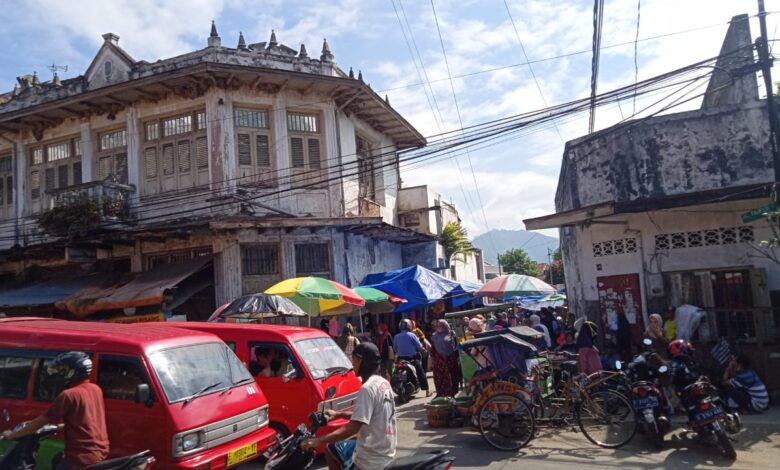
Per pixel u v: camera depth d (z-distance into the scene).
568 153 13.18
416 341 12.63
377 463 4.32
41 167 17.78
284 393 7.66
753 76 11.09
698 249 11.55
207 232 14.42
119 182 16.52
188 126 15.96
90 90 15.77
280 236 15.22
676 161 11.66
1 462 4.91
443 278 15.76
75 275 16.34
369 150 19.80
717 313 10.88
